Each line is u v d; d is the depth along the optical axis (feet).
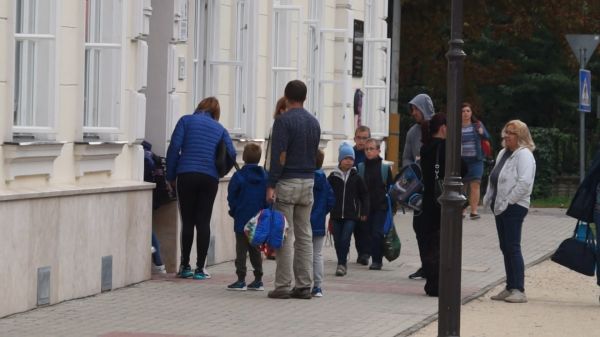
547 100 341.82
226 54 151.94
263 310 111.14
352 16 193.98
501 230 124.36
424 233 125.70
